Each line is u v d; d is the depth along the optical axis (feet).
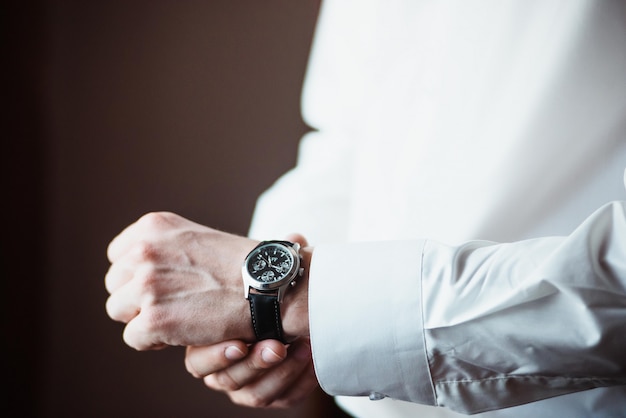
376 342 2.10
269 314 2.22
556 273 1.94
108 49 4.72
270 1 4.75
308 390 2.51
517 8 2.42
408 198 2.66
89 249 4.87
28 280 4.85
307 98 3.31
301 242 2.52
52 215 4.83
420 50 2.69
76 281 4.90
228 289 2.27
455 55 2.56
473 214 2.52
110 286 2.40
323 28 3.22
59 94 4.73
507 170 2.44
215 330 2.26
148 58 4.75
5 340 4.87
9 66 4.65
